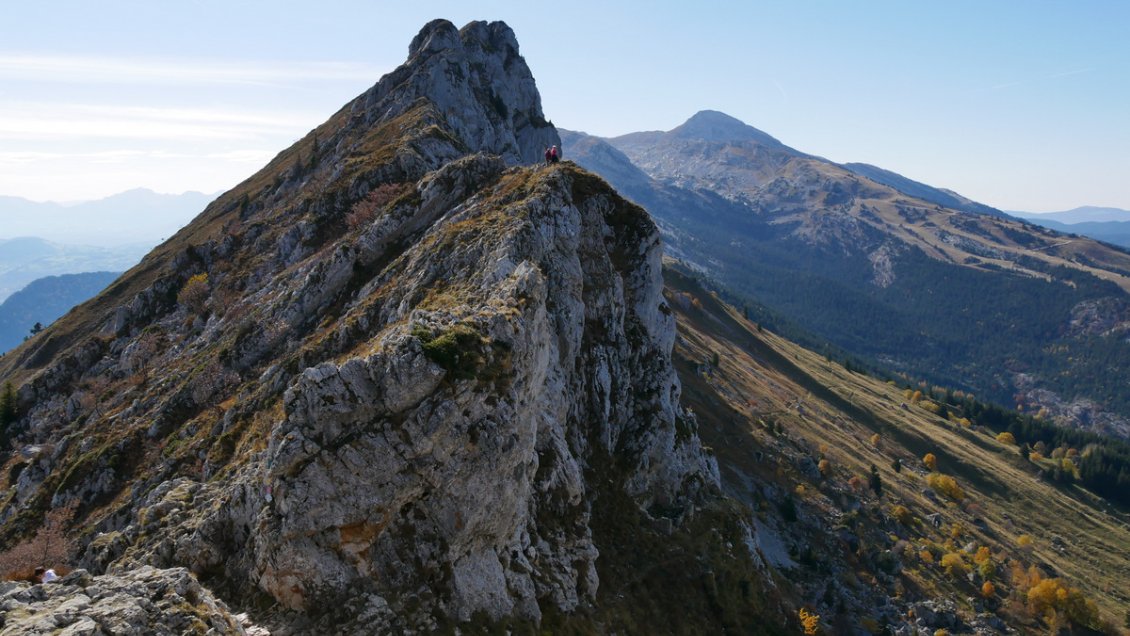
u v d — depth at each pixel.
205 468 56.38
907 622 108.31
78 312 135.75
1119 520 194.00
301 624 33.69
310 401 36.97
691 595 59.78
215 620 28.08
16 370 124.25
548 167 76.88
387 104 142.25
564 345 61.62
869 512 140.50
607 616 49.12
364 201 97.56
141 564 39.28
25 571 51.53
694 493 78.00
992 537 159.38
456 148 120.44
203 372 76.06
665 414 74.56
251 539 37.50
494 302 46.69
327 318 75.12
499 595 39.84
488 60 166.00
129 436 69.19
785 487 134.12
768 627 63.97
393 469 36.94
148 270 142.50
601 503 61.59
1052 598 126.94
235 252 117.19
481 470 39.62
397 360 37.97
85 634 23.06
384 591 35.75
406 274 65.62
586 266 73.56
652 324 79.38
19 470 81.25
